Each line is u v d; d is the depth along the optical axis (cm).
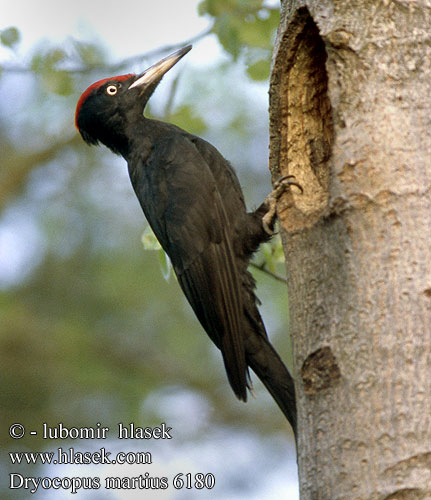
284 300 1698
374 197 688
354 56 729
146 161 1123
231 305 1012
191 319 1934
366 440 633
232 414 1888
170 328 1941
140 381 1928
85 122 1212
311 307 710
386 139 700
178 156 1085
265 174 1714
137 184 1129
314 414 672
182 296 1916
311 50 825
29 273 1952
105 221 1906
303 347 704
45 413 1897
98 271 1905
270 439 1848
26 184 1933
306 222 786
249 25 1189
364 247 681
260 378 980
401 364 641
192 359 1953
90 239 1909
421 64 718
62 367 1945
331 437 653
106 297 1920
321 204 795
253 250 1052
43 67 1236
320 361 679
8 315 1930
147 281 1892
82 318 1966
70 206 1916
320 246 720
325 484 645
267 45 1194
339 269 694
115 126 1178
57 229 1906
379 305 662
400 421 626
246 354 991
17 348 1966
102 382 1919
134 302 1911
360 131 711
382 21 732
